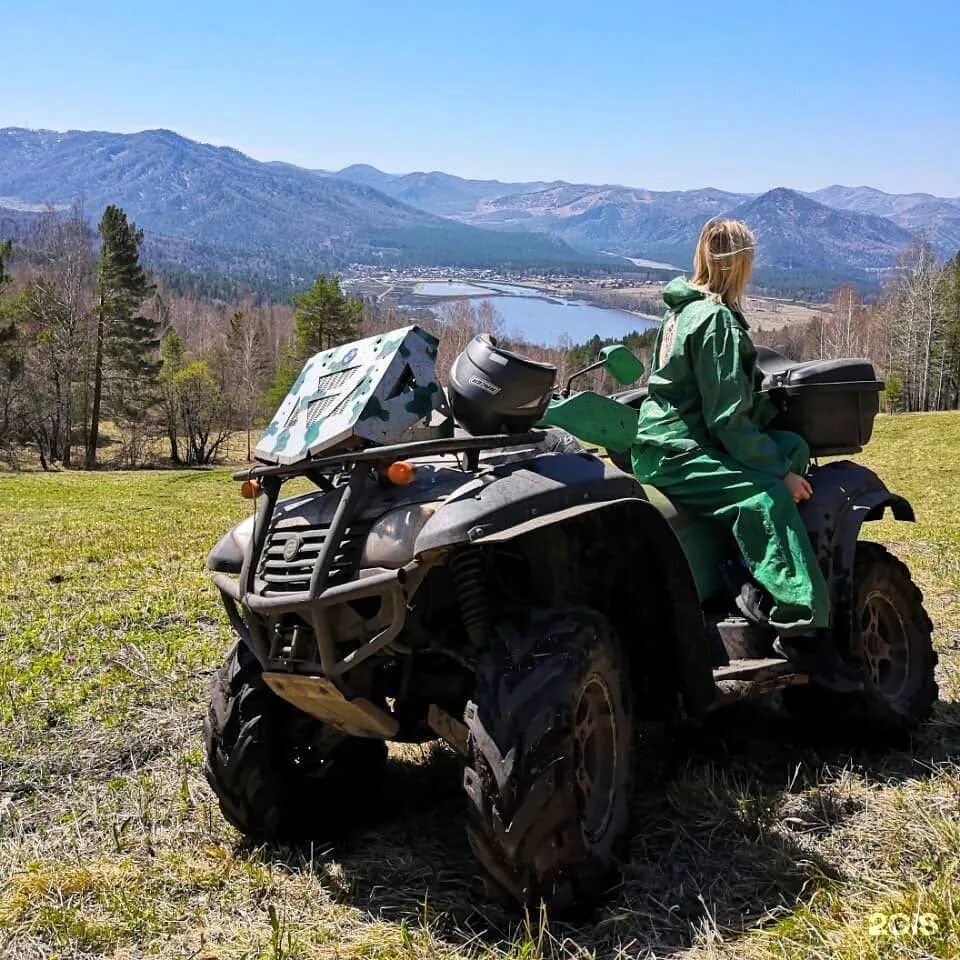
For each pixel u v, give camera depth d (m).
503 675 3.43
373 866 4.07
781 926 3.43
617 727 3.78
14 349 71.69
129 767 5.30
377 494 3.72
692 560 4.70
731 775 4.79
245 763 4.12
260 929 3.64
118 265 72.81
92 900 3.89
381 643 3.46
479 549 3.69
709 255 4.70
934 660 5.54
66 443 73.44
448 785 4.93
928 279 96.31
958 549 11.48
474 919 3.64
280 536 3.83
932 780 4.65
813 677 4.81
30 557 14.34
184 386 79.12
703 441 4.64
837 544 4.88
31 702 6.36
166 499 33.28
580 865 3.45
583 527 4.16
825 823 4.22
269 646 3.79
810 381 4.98
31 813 4.73
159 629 8.54
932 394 98.56
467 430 3.92
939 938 3.25
